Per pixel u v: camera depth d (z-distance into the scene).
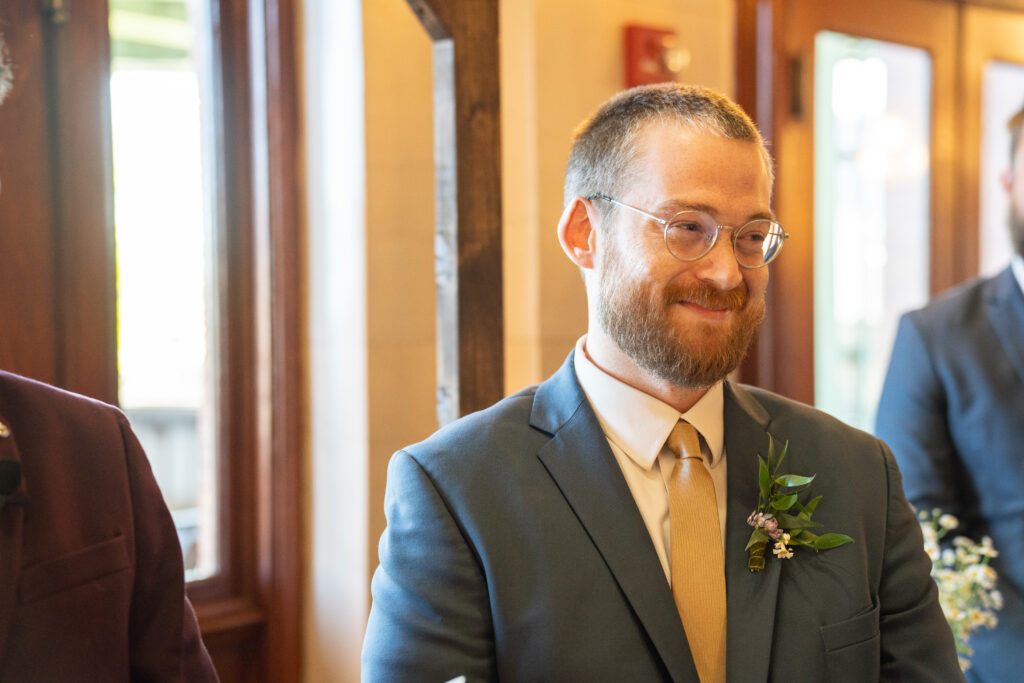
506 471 1.11
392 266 2.13
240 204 2.22
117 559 1.12
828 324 2.86
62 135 1.89
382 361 2.13
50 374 1.90
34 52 1.85
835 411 2.91
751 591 1.07
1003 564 1.86
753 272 1.09
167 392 2.79
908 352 1.99
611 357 1.16
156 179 2.24
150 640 1.17
